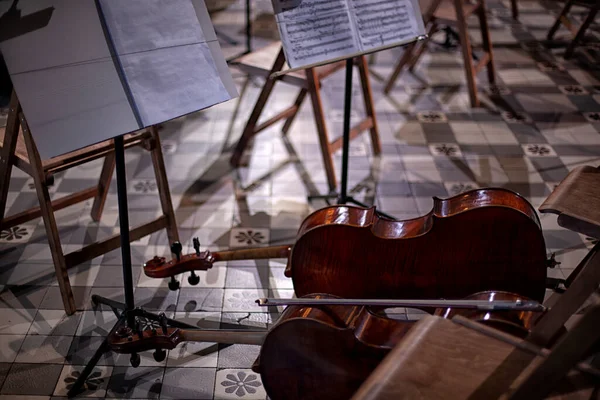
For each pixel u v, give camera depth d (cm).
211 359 257
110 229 335
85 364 254
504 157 400
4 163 271
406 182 376
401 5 281
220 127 437
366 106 389
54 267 297
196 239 254
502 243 234
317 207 356
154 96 214
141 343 225
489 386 162
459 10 439
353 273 247
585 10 638
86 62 203
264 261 313
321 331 197
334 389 207
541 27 600
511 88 488
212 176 381
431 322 183
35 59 194
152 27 216
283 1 257
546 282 255
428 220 236
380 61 536
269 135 427
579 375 173
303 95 395
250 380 248
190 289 295
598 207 233
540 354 167
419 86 493
